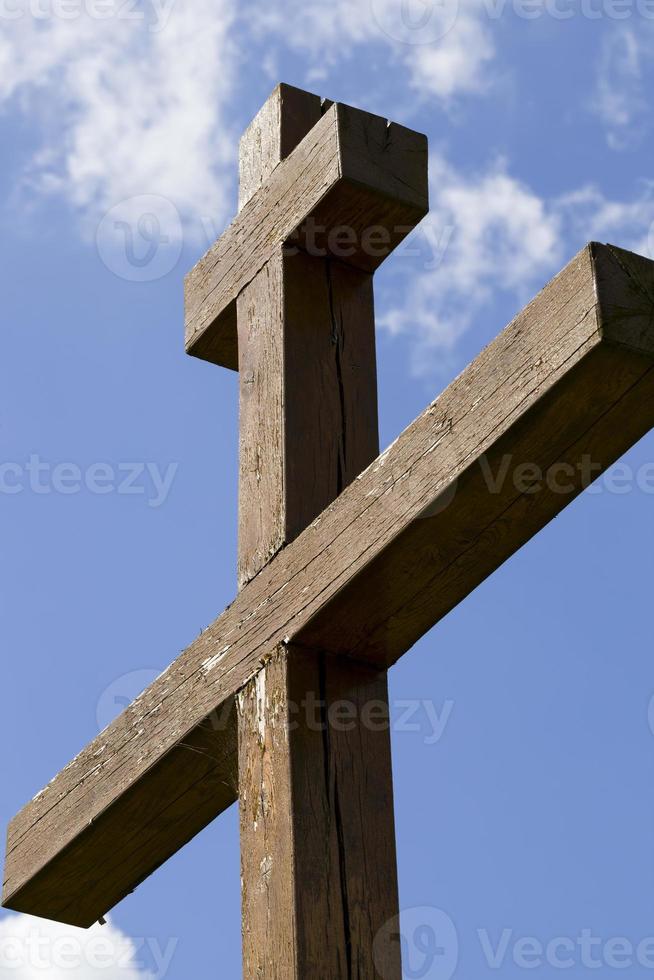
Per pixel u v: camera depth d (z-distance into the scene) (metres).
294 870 4.20
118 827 5.11
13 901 5.42
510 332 3.92
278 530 4.73
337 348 5.08
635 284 3.73
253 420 5.01
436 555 4.20
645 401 3.80
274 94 5.49
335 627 4.43
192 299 5.53
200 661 4.79
